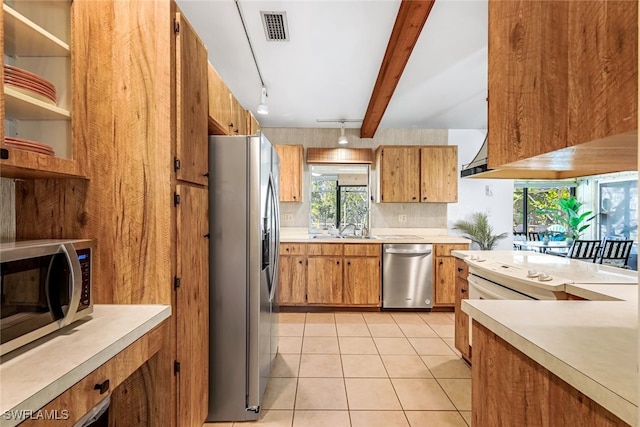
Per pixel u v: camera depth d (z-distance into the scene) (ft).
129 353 3.62
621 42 1.85
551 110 2.48
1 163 3.01
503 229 15.65
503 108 3.17
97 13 4.44
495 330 3.18
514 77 2.98
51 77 4.09
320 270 12.79
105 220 4.48
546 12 2.53
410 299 12.75
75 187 4.47
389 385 7.33
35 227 4.48
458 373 7.88
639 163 1.59
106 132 4.46
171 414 4.51
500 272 6.59
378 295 12.76
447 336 10.28
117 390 4.50
